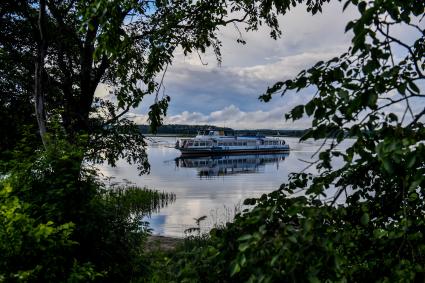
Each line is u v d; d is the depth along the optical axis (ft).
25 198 18.57
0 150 44.68
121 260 21.53
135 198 89.20
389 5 6.20
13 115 46.68
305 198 7.02
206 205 94.17
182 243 43.01
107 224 21.21
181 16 19.42
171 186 138.00
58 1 38.99
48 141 21.97
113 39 14.02
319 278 6.49
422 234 8.72
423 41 8.19
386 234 9.30
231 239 8.08
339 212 7.20
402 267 8.30
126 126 47.83
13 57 44.45
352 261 9.50
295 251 6.30
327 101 7.13
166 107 14.24
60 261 15.87
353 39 6.22
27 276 12.65
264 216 7.09
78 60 44.91
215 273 8.25
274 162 255.50
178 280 8.73
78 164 20.15
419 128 7.35
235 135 321.32
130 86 16.56
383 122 7.33
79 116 42.68
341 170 7.91
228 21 28.17
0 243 12.96
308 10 18.01
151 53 16.46
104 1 13.04
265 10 18.11
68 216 19.35
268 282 6.23
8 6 40.34
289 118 7.61
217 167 222.07
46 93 43.60
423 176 6.43
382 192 10.65
